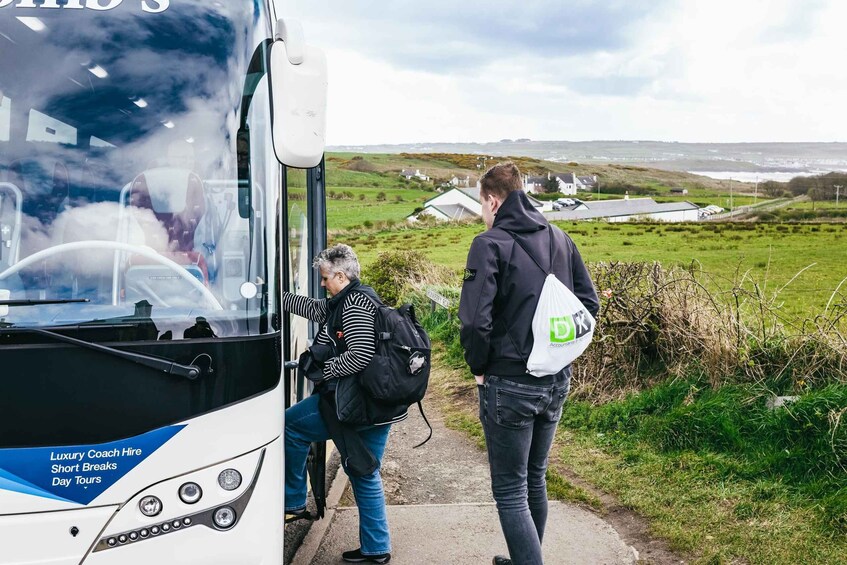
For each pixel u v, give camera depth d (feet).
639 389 23.52
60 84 10.13
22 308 9.15
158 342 9.11
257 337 9.59
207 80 10.52
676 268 25.43
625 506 16.61
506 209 11.57
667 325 23.59
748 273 24.57
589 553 14.25
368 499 13.87
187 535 9.14
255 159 10.43
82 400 8.84
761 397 19.76
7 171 9.82
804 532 14.32
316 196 19.70
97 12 10.47
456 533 15.38
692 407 19.84
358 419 12.84
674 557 14.14
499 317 11.34
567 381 11.82
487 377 11.48
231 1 11.09
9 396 8.71
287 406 13.85
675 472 17.87
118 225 9.81
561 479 18.11
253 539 9.48
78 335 8.96
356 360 12.59
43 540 8.77
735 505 15.79
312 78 9.70
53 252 9.58
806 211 479.00
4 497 8.68
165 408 9.05
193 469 9.14
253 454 9.51
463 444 23.06
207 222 10.03
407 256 60.23
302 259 16.78
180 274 9.74
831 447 16.43
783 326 21.67
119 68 10.32
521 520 11.43
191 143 10.23
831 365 20.27
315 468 15.39
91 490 8.85
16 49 10.16
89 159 9.98
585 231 328.49
